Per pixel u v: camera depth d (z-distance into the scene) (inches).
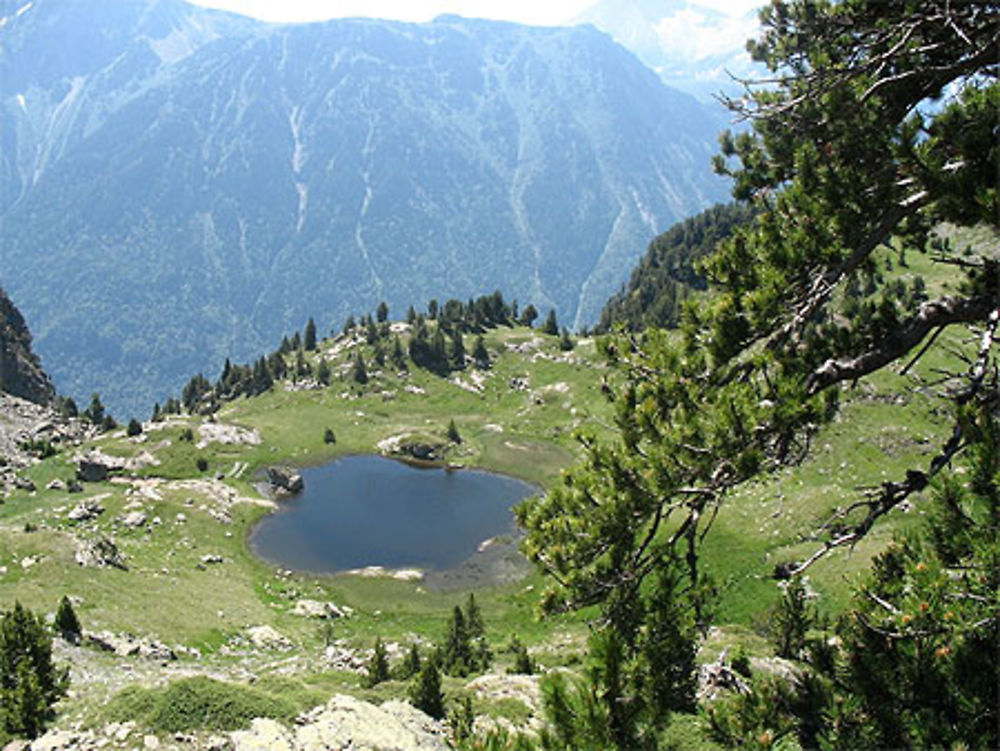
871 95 399.2
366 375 6550.2
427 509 3981.3
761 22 581.0
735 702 305.1
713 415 329.7
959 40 386.0
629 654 311.9
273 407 6082.7
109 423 5787.4
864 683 270.4
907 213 355.6
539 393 6131.9
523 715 1023.0
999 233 313.1
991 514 263.0
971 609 259.8
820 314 375.9
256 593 2773.1
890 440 2938.0
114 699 893.2
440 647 1827.0
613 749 289.4
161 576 2628.0
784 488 2785.4
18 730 973.8
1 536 2492.6
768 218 413.7
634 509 328.2
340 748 813.9
